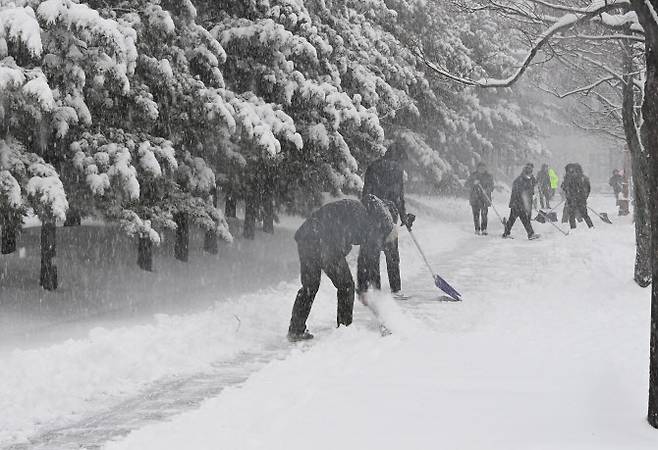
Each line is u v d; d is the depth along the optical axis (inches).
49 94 331.6
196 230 694.5
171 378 257.8
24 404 223.6
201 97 467.2
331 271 327.6
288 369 257.6
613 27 327.6
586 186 888.9
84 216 451.8
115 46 360.2
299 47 543.8
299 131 590.2
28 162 364.2
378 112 738.8
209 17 559.2
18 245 522.3
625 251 608.1
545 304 383.6
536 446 160.6
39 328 345.7
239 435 181.6
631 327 312.8
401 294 422.9
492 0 395.5
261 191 660.7
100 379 249.4
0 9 335.9
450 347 280.5
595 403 196.5
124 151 411.5
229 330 326.3
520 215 800.3
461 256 640.4
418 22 946.1
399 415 189.5
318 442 170.7
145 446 178.2
